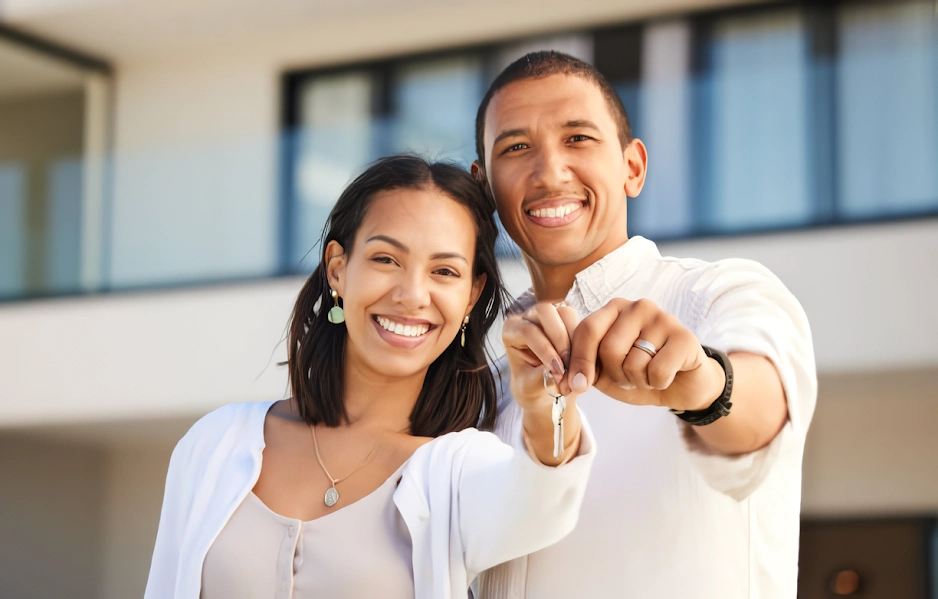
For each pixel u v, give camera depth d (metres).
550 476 1.36
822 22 5.57
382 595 1.62
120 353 6.43
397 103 6.58
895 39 5.40
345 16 6.64
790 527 1.75
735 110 5.63
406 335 1.73
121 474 7.48
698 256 5.45
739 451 1.42
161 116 6.95
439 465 1.69
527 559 1.73
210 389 6.25
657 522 1.69
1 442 7.24
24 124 6.96
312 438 1.81
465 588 1.62
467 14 6.45
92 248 6.58
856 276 5.20
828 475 6.00
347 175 6.43
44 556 7.46
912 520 5.88
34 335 6.56
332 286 1.82
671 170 5.66
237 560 1.66
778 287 1.68
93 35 7.00
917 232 5.17
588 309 1.89
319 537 1.67
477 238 1.81
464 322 1.85
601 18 6.11
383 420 1.83
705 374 1.25
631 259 1.90
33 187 6.79
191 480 1.82
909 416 5.91
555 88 1.90
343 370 1.84
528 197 1.90
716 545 1.68
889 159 5.31
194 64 6.96
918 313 5.11
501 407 1.93
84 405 6.45
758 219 5.45
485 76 6.40
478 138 2.06
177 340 6.35
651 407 1.76
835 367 5.18
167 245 6.48
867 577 5.91
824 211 5.35
